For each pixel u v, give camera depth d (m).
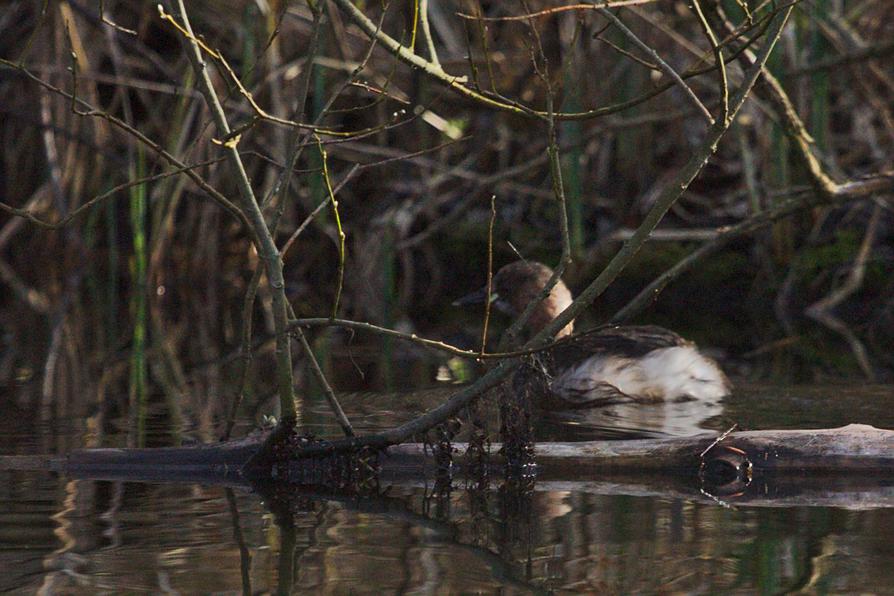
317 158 16.80
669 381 10.99
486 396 8.24
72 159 17.88
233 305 17.12
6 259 18.94
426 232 17.36
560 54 17.77
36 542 6.39
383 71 17.88
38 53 17.30
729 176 17.86
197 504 7.22
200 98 16.80
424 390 11.32
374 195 18.50
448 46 17.97
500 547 6.28
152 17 18.11
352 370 12.77
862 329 15.12
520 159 18.22
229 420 8.45
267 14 16.69
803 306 16.22
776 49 13.91
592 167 17.89
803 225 16.86
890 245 16.50
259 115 7.39
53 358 13.48
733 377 12.03
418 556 6.16
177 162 7.61
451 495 7.49
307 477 7.98
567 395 10.76
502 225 18.12
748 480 7.80
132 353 13.88
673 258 16.91
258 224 7.72
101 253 19.25
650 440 8.14
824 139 15.70
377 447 8.03
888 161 16.47
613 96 17.23
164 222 17.33
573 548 6.28
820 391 11.07
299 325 7.71
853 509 7.01
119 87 16.72
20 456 8.34
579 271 16.83
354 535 6.54
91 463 8.19
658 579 5.75
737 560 6.03
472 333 15.03
